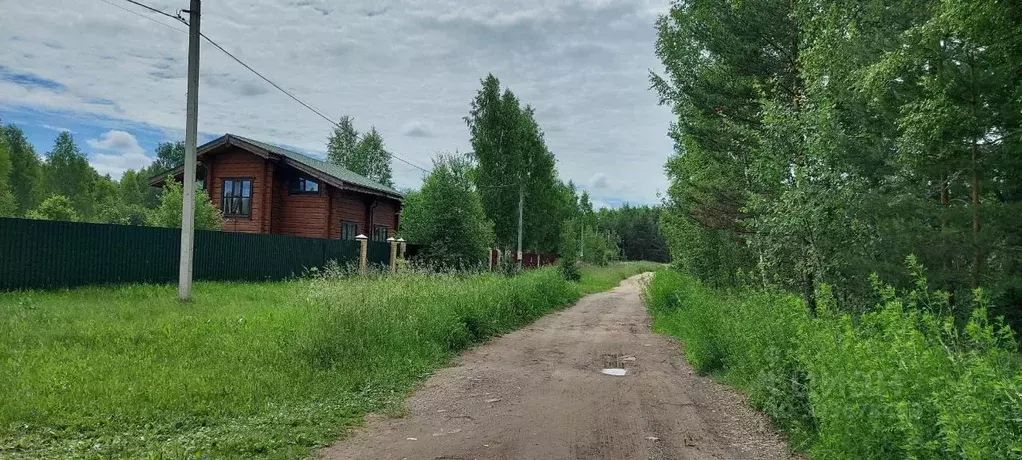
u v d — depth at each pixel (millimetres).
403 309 9977
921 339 3891
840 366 4469
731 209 15922
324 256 21203
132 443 4762
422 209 24578
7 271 12047
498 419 6137
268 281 18672
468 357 9828
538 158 35812
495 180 33594
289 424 5480
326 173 25234
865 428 3998
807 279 9898
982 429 2939
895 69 9367
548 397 7164
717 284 18188
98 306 10812
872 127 10500
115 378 6238
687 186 18750
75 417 5195
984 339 3746
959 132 9570
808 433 5355
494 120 33438
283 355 7707
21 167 55406
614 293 29609
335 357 7883
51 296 11805
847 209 8672
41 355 7020
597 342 12000
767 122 9594
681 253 22922
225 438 4945
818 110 8977
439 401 6863
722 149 16297
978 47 9055
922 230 9227
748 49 13961
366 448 5113
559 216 40875
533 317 16031
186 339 8320
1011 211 9078
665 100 18859
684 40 16953
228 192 25828
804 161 9133
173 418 5395
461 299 12180
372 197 29547
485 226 25297
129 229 14570
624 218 103062
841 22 10359
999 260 9320
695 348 9641
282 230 26312
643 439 5582
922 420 3492
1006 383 3000
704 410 6742
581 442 5430
